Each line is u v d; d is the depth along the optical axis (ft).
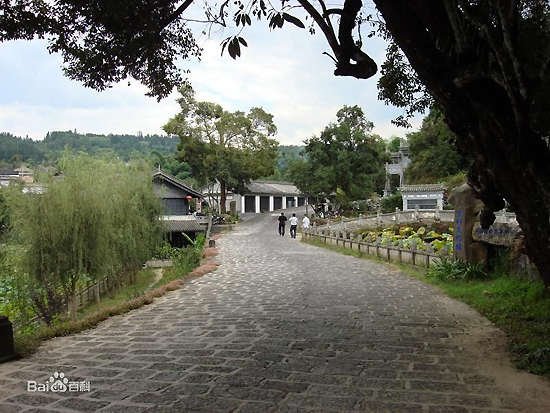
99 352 19.89
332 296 34.32
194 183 198.29
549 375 15.30
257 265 59.21
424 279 41.55
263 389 14.39
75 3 23.94
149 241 74.54
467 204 38.96
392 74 29.81
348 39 19.97
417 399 13.42
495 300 28.71
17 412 12.86
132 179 70.23
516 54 14.08
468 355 18.12
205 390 14.37
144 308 31.94
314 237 96.89
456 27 15.71
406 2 17.07
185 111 151.64
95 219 48.55
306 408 12.82
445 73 16.74
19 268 46.70
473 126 17.17
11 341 18.85
